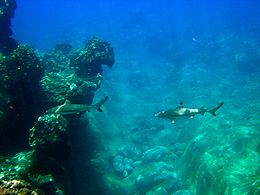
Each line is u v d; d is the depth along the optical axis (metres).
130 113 30.75
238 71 38.75
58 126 10.90
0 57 13.17
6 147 11.75
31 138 10.90
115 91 33.81
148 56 50.88
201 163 16.56
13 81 12.34
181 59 46.28
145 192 17.94
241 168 14.35
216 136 18.48
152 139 25.81
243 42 48.91
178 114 7.07
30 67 13.41
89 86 16.56
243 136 16.80
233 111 25.30
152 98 35.00
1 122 11.26
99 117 25.62
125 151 22.83
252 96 29.64
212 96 30.12
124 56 50.41
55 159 11.06
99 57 18.66
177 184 17.42
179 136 24.62
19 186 8.42
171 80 39.38
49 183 10.08
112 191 17.62
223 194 13.54
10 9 19.22
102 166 19.28
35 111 13.71
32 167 10.36
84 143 18.91
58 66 19.78
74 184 13.90
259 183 12.15
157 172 18.69
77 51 21.36
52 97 14.45
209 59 43.94
